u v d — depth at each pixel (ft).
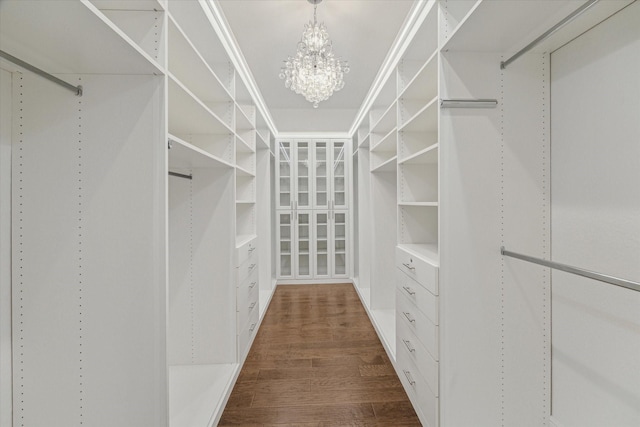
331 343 8.56
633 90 3.58
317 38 6.37
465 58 4.80
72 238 3.83
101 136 3.85
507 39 4.46
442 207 4.78
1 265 3.66
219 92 6.58
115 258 3.88
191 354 7.07
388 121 8.98
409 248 6.63
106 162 3.86
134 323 3.89
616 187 3.79
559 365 4.72
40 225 3.79
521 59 4.82
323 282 14.84
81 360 3.86
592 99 4.09
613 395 3.91
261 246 12.87
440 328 4.82
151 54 3.89
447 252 4.80
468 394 4.83
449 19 4.79
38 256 3.80
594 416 4.17
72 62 3.51
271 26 6.89
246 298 7.93
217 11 5.74
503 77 4.82
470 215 4.81
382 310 10.52
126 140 3.87
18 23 2.72
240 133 9.73
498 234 4.83
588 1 3.44
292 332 9.32
